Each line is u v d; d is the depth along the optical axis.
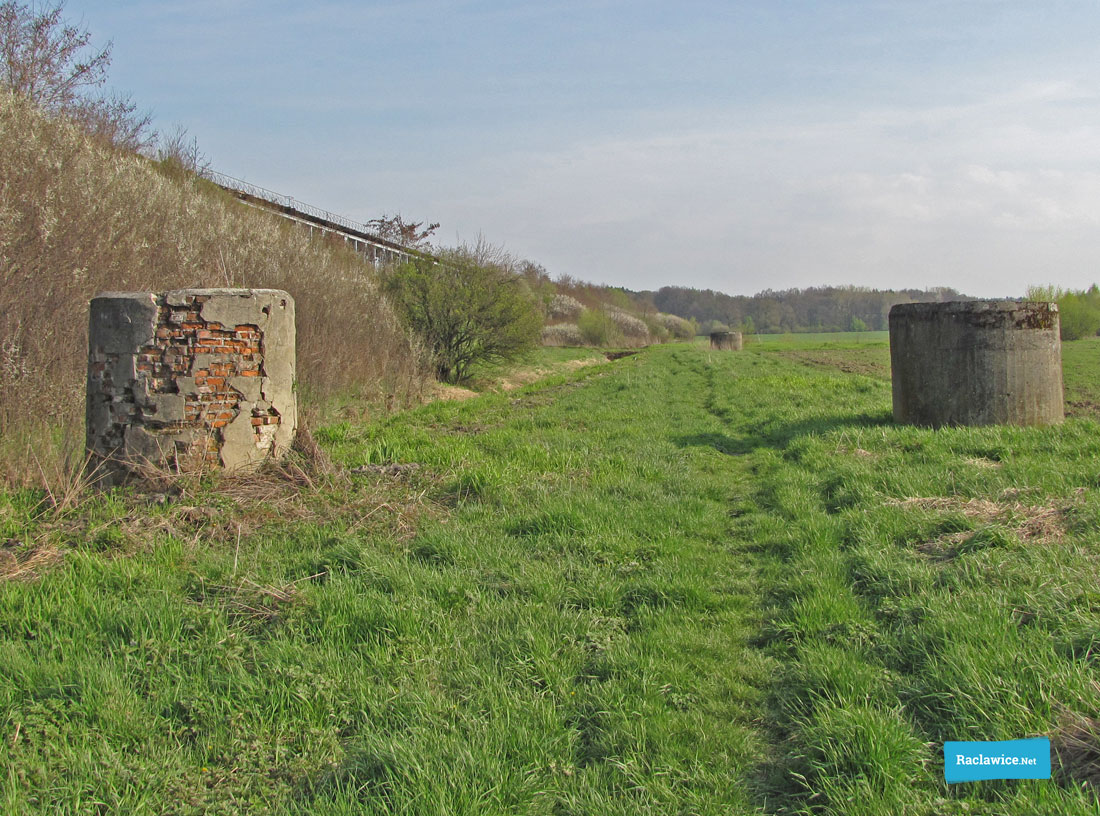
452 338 22.67
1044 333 9.51
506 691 3.55
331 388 13.50
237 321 7.14
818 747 3.06
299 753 3.13
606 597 4.72
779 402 14.41
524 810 2.77
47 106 13.38
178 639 3.99
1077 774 2.70
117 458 6.84
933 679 3.44
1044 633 3.63
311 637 4.08
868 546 5.38
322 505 6.56
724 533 6.39
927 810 2.63
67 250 9.48
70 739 3.16
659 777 2.97
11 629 4.07
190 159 21.84
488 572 5.13
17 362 8.04
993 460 7.90
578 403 15.19
